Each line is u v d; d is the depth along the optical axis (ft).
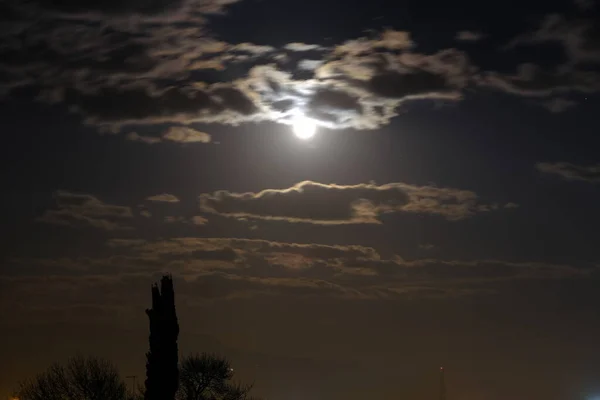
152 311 193.26
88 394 182.19
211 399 203.51
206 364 206.28
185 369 205.05
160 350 190.80
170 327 192.85
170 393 189.37
